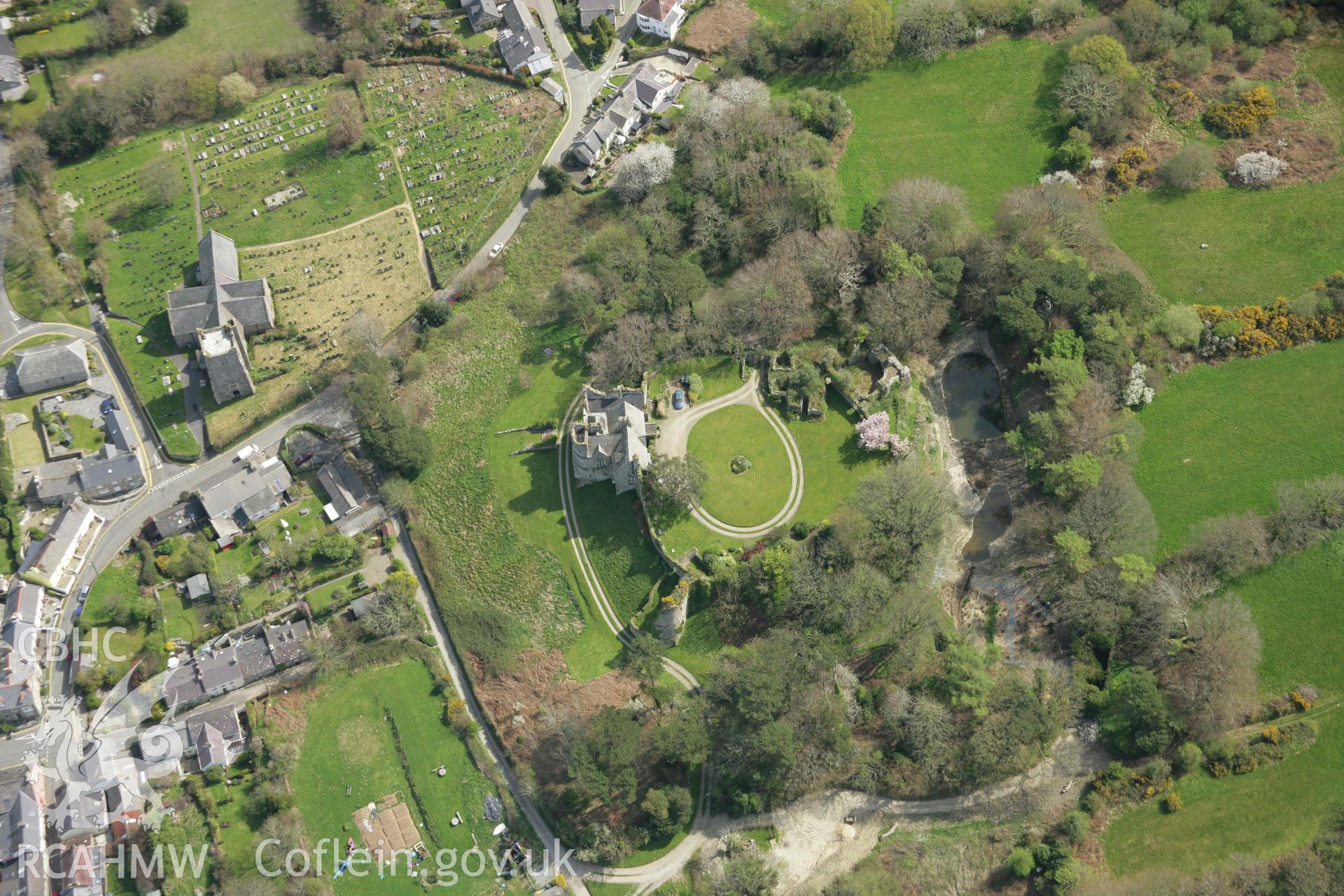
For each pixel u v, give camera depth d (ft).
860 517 615.98
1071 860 554.87
